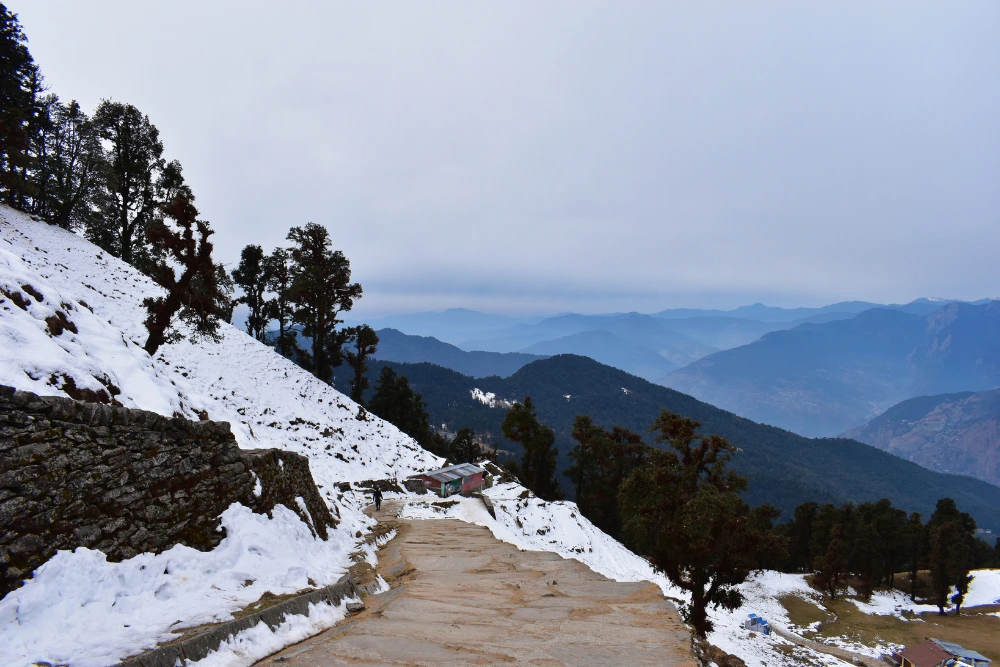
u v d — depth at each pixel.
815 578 73.69
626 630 7.74
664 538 19.64
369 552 14.61
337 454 34.16
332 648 6.29
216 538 8.91
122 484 7.34
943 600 62.22
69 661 4.83
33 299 9.94
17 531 5.67
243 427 17.22
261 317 58.25
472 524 24.00
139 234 47.38
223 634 5.86
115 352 11.99
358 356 57.19
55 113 40.38
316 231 48.31
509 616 8.45
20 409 6.00
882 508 87.75
